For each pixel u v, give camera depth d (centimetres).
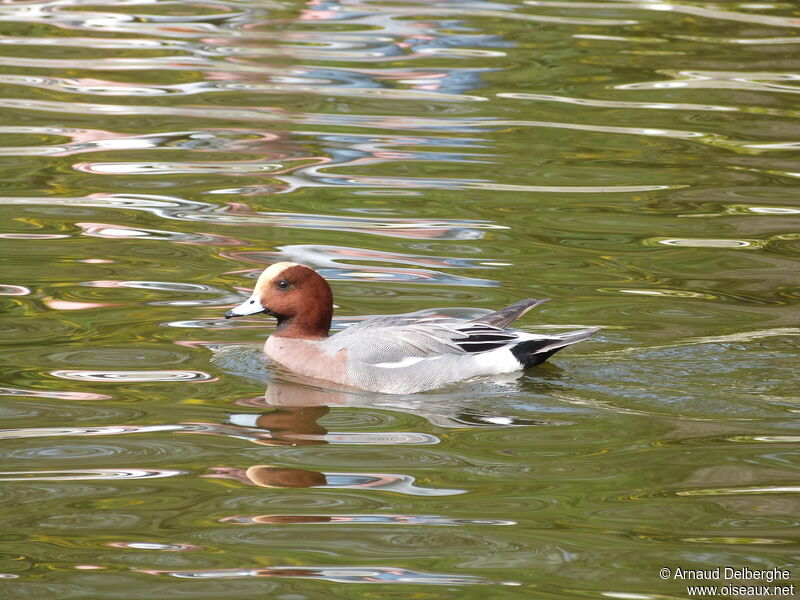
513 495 910
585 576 791
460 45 2627
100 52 2523
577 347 1238
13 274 1423
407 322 1220
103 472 941
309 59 2516
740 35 2734
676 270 1487
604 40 2675
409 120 2141
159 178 1812
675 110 2225
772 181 1862
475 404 1112
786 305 1362
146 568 798
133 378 1149
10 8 2870
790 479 935
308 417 1075
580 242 1587
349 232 1603
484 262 1506
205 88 2303
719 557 815
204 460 969
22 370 1156
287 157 1930
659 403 1099
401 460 977
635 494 912
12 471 940
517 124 2133
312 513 879
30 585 776
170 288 1396
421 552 824
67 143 1967
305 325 1242
